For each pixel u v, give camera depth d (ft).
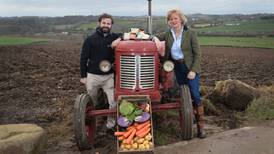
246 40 115.14
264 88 34.42
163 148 20.47
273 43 104.99
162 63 22.89
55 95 35.78
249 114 26.63
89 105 21.66
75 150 21.33
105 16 22.66
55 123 27.12
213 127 24.57
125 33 23.04
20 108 31.30
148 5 25.57
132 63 21.15
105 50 22.81
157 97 21.54
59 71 51.31
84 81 23.48
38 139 19.04
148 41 21.99
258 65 58.59
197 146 20.52
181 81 23.22
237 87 28.30
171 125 24.27
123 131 19.85
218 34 131.44
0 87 39.73
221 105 29.04
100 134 23.71
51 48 92.07
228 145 20.52
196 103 22.41
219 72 50.16
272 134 22.00
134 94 21.24
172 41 22.67
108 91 23.41
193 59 22.44
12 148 17.94
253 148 20.04
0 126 19.85
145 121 19.92
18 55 70.85
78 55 74.69
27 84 41.50
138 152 18.99
